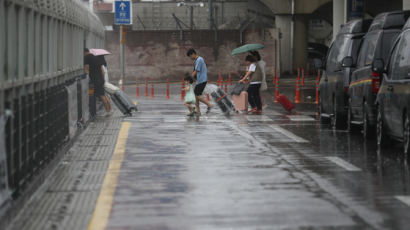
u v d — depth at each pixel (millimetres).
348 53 30219
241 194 14961
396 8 117688
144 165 19297
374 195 14812
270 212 13109
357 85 27453
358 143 24906
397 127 21703
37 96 16422
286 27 118938
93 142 24859
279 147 23562
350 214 12914
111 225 12094
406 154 20844
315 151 22500
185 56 114062
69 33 24875
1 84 12492
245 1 137125
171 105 48688
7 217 12016
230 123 33250
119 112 40500
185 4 118812
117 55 114250
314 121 34656
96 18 50719
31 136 15352
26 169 14578
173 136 27000
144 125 31875
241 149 22953
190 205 13812
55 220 12500
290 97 58750
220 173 17844
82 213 13102
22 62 14672
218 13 138500
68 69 23844
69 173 17922
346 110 29875
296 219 12508
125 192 15234
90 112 34750
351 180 16750
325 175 17531
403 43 22141
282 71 119562
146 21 139750
